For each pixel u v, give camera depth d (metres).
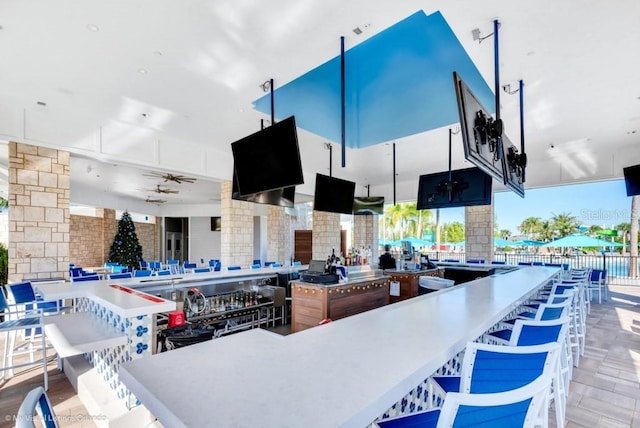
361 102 5.87
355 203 9.20
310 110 5.36
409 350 1.38
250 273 5.11
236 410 0.88
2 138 4.22
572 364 3.45
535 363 1.38
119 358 2.45
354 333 1.63
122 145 5.27
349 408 0.90
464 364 1.39
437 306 2.29
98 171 8.00
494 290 3.05
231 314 4.41
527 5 2.44
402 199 10.33
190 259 16.12
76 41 2.99
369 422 0.92
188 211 15.80
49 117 4.57
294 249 15.61
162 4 2.51
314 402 0.93
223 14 2.63
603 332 4.85
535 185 7.82
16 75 3.63
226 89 3.95
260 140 3.54
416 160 7.33
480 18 2.59
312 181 9.09
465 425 0.91
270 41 2.98
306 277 4.20
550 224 27.44
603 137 5.70
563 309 2.70
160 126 5.31
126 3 2.50
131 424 1.94
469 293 2.87
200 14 2.62
